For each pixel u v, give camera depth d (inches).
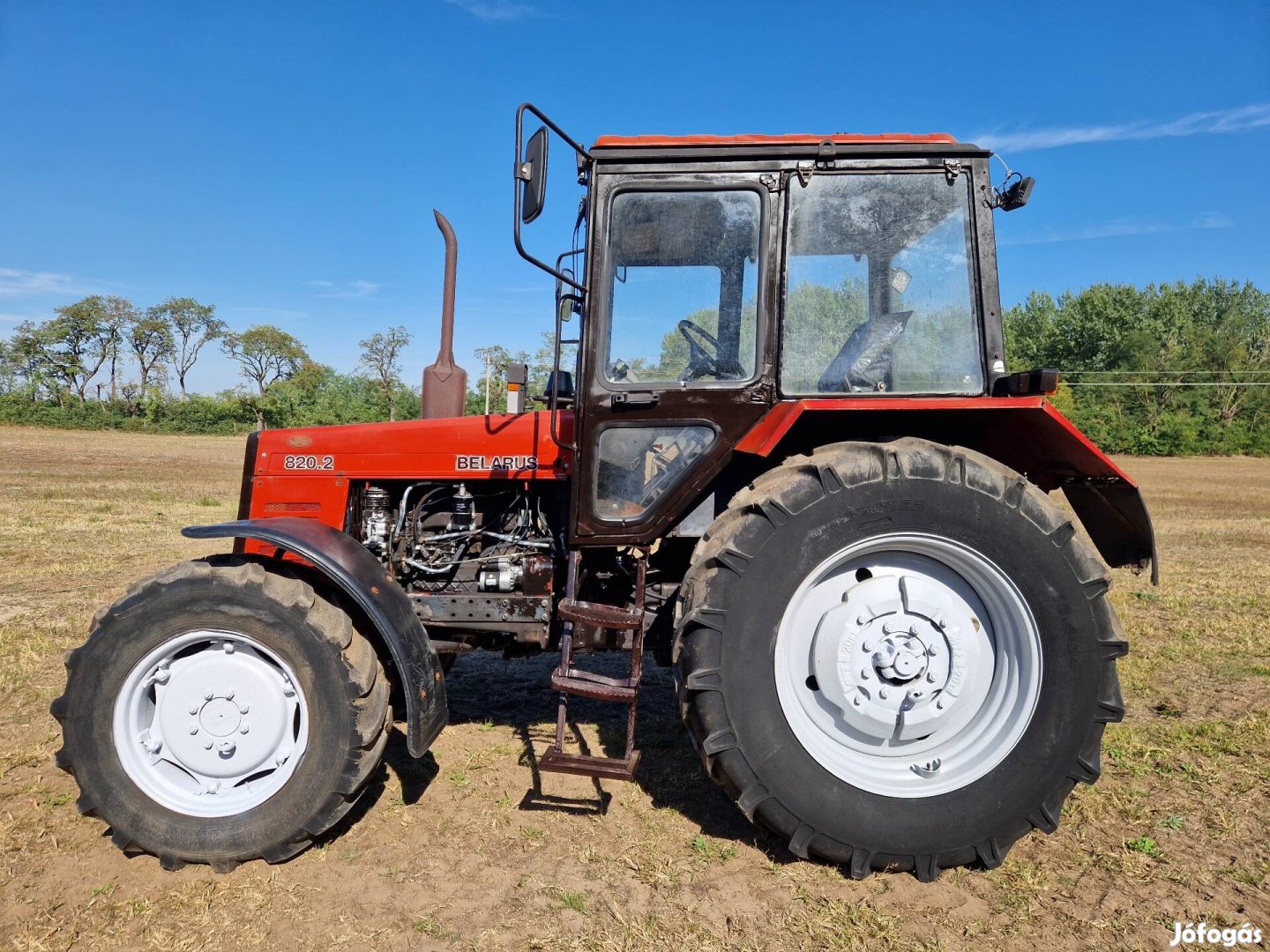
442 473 143.5
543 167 106.7
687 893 103.7
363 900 102.3
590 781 135.3
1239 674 188.2
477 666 201.8
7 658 193.5
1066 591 107.4
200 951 92.6
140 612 110.0
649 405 124.3
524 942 93.9
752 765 106.6
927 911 100.9
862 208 123.3
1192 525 505.0
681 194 123.6
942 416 122.2
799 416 119.0
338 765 109.3
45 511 485.1
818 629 111.7
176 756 111.8
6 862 110.3
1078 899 103.0
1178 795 129.2
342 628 111.3
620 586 139.9
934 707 111.0
